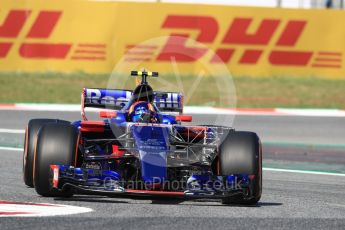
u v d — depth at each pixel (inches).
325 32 3442.4
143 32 3346.5
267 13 3410.4
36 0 3331.7
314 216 1008.2
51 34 3346.5
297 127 2468.0
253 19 3403.1
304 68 3454.7
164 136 1077.8
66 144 1058.1
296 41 3435.0
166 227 879.7
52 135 1066.1
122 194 1124.5
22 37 3341.5
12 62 3344.0
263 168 1664.6
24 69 3361.2
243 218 963.3
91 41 3353.8
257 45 3417.8
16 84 3272.6
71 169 1025.5
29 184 1191.6
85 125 1105.4
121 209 995.9
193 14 3361.2
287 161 1800.0
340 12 3437.5
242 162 1071.6
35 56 3353.8
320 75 3474.4
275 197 1210.0
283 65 3442.4
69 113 2662.4
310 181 1476.4
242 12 3393.2
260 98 3267.7
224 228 887.7
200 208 1035.3
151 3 3346.5
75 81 3341.5
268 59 3432.6
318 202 1162.6
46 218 909.2
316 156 1914.4
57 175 1016.9
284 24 3425.2
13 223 872.3
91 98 1255.5
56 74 3361.2
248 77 3422.7
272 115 2694.4
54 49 3356.3
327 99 3304.6
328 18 3437.5
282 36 3430.1
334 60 3454.7
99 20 3346.5
